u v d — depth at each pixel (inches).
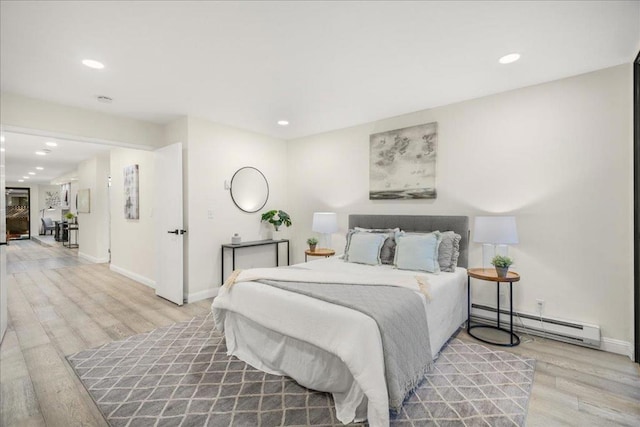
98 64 97.3
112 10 70.7
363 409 67.7
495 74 105.3
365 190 163.5
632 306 94.1
